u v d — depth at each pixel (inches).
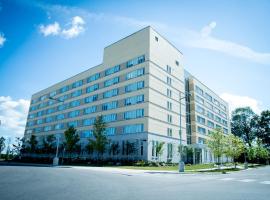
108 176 682.2
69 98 2628.0
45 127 2977.4
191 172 1019.9
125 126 1822.1
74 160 1989.4
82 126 2299.5
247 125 3572.8
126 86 1923.0
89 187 411.8
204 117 2630.4
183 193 363.6
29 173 691.4
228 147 1605.6
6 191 339.3
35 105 3371.1
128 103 1859.0
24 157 2810.0
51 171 818.8
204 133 2556.6
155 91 1797.5
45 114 3051.2
